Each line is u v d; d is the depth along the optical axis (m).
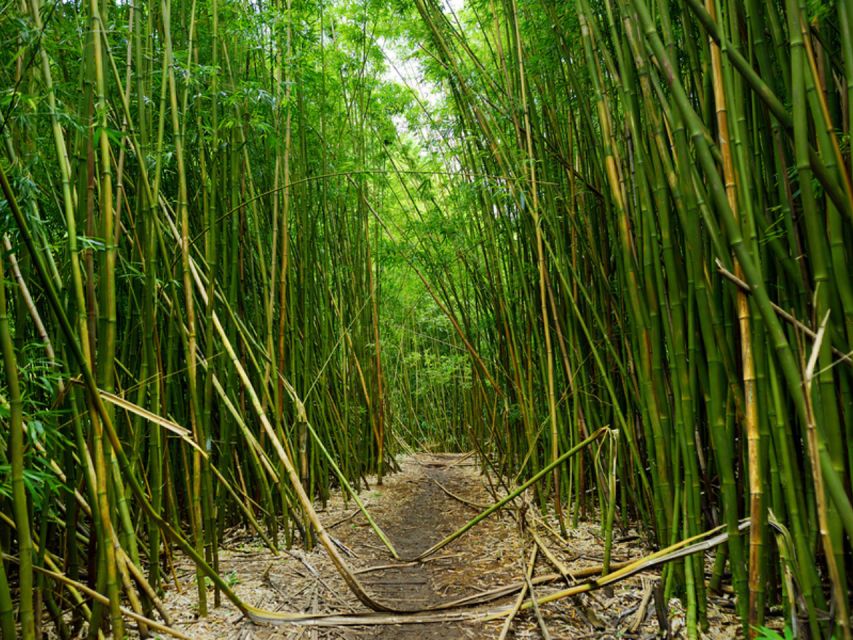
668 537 2.01
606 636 1.72
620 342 2.71
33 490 1.36
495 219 3.57
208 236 2.26
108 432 1.47
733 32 1.57
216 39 2.30
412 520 3.48
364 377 4.82
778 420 1.43
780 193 1.46
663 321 1.90
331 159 4.03
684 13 1.82
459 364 6.24
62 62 2.05
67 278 1.93
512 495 2.25
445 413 7.98
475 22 4.00
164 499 2.52
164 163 2.12
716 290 1.66
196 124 2.56
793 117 1.25
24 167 1.53
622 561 2.28
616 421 2.69
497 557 2.56
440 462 6.22
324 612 2.01
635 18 1.76
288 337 3.42
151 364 1.93
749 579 1.51
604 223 2.70
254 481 3.20
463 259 4.16
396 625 1.91
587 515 3.02
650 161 1.88
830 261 1.34
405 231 5.19
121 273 2.15
